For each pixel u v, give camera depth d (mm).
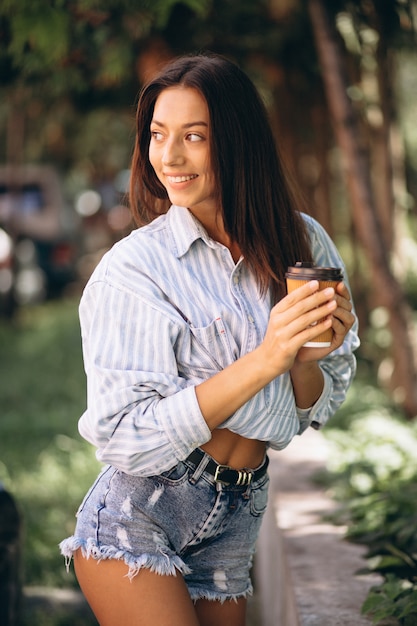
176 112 2133
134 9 5043
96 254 15836
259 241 2244
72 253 14820
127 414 2061
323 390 2322
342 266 2514
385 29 5453
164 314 2094
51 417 7469
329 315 1973
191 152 2152
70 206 15469
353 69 6684
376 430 5273
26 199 14688
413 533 3322
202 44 5883
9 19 5363
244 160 2207
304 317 1934
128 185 2422
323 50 5371
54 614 4219
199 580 2334
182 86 2146
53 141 12312
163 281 2139
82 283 15242
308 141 8016
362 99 6781
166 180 2191
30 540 4906
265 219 2268
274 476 4359
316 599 2844
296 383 2250
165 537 2170
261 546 4621
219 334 2139
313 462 4609
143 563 2084
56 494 5707
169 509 2156
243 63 6266
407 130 8500
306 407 2324
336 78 5383
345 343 2436
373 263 5656
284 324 1940
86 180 17281
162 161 2168
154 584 2098
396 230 6645
